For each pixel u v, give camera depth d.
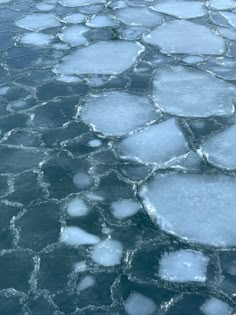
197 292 1.91
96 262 2.04
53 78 3.46
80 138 2.82
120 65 3.60
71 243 2.14
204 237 2.16
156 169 2.56
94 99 3.20
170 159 2.63
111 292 1.92
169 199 2.36
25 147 2.75
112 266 2.03
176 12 4.53
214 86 3.30
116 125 2.93
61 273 2.00
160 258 2.06
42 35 4.14
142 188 2.43
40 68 3.60
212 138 2.79
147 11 4.57
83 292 1.92
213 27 4.20
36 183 2.48
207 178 2.49
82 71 3.54
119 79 3.43
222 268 2.01
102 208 2.32
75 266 2.03
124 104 3.13
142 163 2.61
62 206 2.33
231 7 4.65
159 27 4.21
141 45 3.90
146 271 2.00
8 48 3.92
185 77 3.42
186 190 2.42
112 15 4.50
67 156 2.67
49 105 3.15
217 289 1.92
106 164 2.61
